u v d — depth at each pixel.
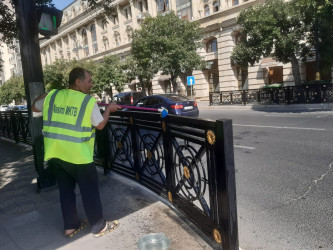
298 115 10.92
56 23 3.73
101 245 2.39
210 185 2.23
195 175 2.49
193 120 2.31
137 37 21.27
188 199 2.69
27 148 7.74
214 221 2.23
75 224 2.60
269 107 15.16
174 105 9.82
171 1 29.16
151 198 3.32
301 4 12.95
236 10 22.97
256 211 3.14
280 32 14.34
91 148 2.49
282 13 13.78
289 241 2.53
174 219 2.77
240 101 17.75
